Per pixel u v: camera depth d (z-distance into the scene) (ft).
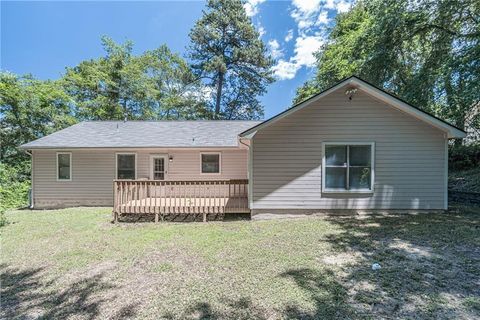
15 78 54.03
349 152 25.64
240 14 77.56
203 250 17.10
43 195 38.68
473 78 26.14
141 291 11.96
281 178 25.67
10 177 47.47
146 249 17.67
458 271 12.94
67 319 10.01
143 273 13.89
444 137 25.25
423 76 34.04
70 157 38.88
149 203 27.61
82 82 69.62
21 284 13.12
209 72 78.89
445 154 25.23
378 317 9.39
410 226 20.89
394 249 16.15
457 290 11.16
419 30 35.14
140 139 40.73
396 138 25.43
